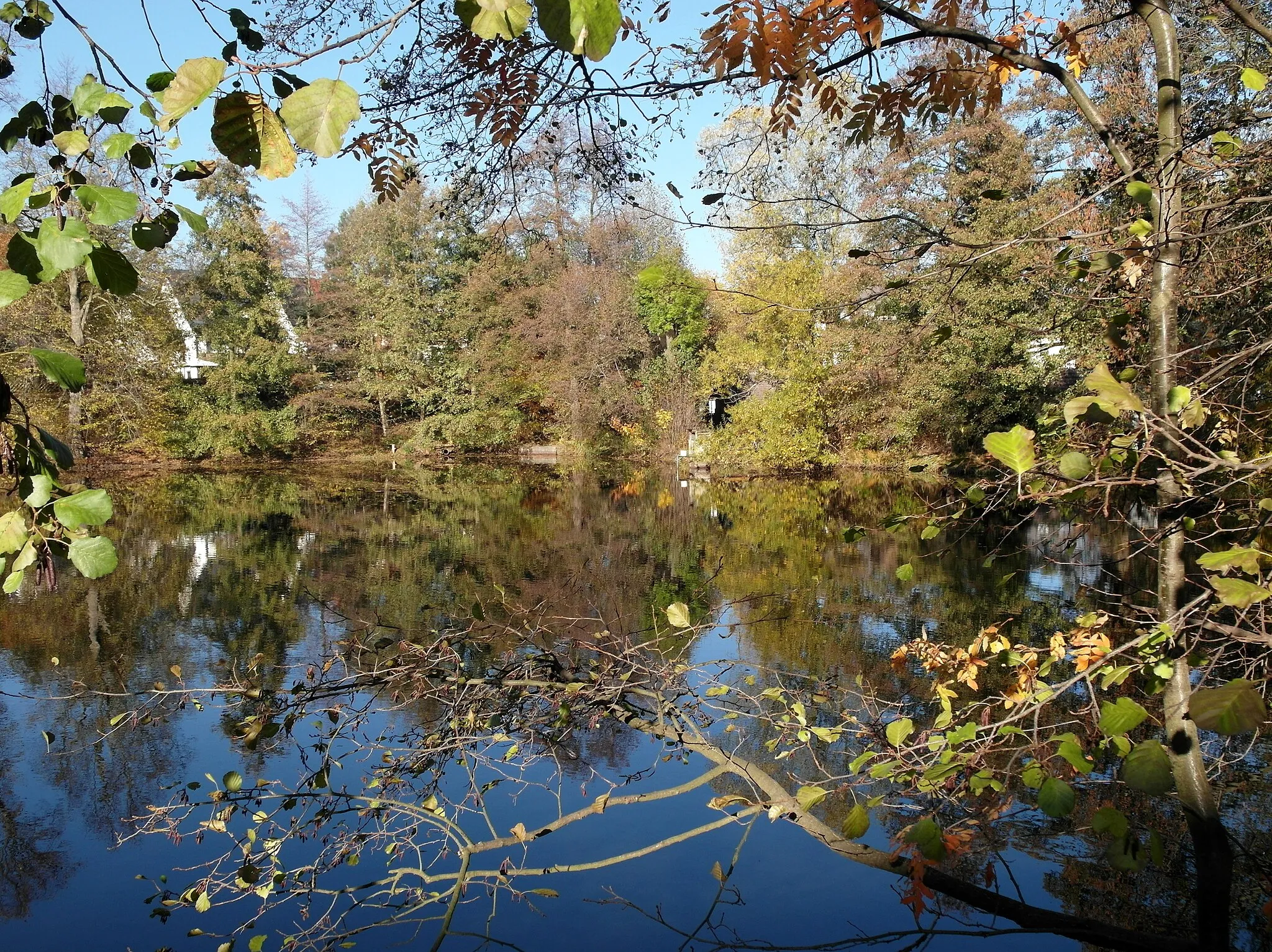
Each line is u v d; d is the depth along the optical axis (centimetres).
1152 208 198
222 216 2786
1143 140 262
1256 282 232
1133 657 210
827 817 374
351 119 86
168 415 2412
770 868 339
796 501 1645
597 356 2605
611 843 365
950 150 1225
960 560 957
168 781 436
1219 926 178
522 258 2672
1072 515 248
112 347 2027
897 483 1902
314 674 419
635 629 657
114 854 369
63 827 391
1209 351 242
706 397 2531
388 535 1241
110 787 430
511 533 1256
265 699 405
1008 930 200
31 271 100
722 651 614
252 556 1052
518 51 258
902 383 1559
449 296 2845
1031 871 322
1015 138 1123
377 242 2852
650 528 1291
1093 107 204
